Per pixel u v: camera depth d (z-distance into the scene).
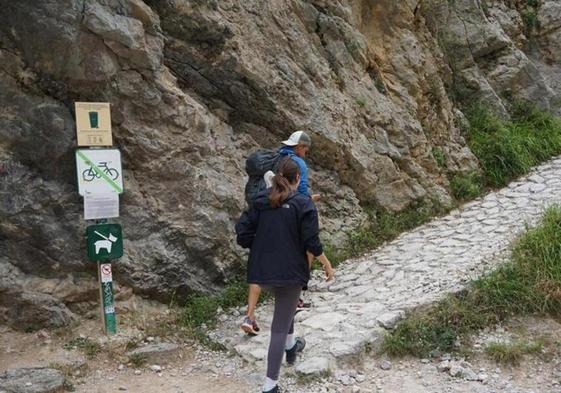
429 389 4.43
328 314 5.55
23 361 4.79
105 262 5.18
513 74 11.09
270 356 4.13
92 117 5.11
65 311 5.25
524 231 6.66
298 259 4.12
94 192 5.08
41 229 5.22
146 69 5.62
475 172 9.48
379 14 9.34
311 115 7.34
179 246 5.83
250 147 6.89
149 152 5.70
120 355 4.99
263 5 7.11
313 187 7.48
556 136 10.43
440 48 10.48
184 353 5.13
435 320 5.17
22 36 5.11
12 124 5.19
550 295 5.30
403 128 8.79
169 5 6.05
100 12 5.20
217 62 6.48
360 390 4.40
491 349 4.82
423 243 7.45
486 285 5.42
